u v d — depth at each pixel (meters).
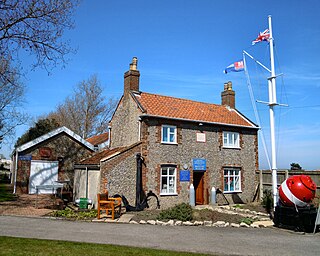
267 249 10.54
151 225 14.62
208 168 23.84
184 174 22.58
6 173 56.38
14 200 21.16
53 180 26.38
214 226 14.83
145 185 20.78
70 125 51.00
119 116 24.42
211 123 24.16
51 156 26.58
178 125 22.89
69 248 9.25
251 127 26.69
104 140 30.75
